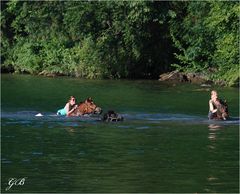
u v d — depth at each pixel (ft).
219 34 154.30
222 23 151.74
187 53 158.92
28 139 73.26
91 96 121.19
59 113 93.20
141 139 73.36
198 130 80.07
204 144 70.18
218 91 134.10
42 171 56.90
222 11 150.30
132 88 138.62
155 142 71.46
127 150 66.69
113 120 87.35
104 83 152.35
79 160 61.62
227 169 58.03
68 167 58.49
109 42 166.50
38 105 106.22
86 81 158.51
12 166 59.00
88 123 85.81
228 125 84.43
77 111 92.22
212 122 86.89
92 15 166.20
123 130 80.07
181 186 51.93
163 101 112.47
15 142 71.41
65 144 70.08
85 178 54.29
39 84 147.74
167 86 144.36
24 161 61.21
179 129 81.00
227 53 151.02
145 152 65.57
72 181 53.26
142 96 121.19
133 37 163.94
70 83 151.53
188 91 132.57
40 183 52.75
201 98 118.01
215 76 152.46
